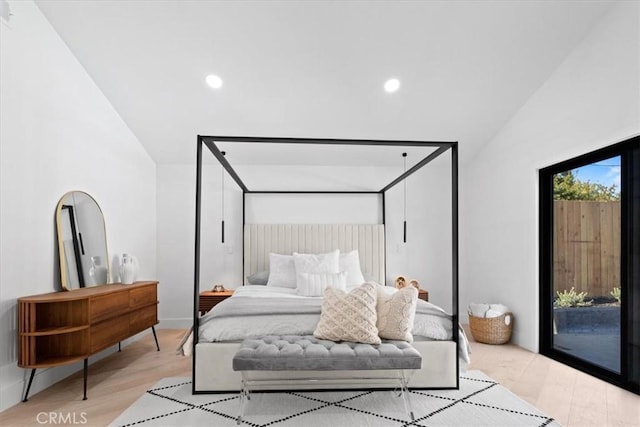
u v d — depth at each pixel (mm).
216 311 3162
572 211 3797
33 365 2811
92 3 3223
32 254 3094
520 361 3840
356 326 2826
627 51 3115
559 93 3863
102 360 3873
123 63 3764
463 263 5688
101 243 4000
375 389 3033
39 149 3195
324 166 5629
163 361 3834
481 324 4523
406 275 5637
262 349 2576
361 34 3527
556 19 3412
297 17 3377
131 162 4707
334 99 4258
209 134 4766
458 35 3543
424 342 3053
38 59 3197
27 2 3090
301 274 4230
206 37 3527
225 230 5453
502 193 4793
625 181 3227
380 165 5660
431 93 4203
